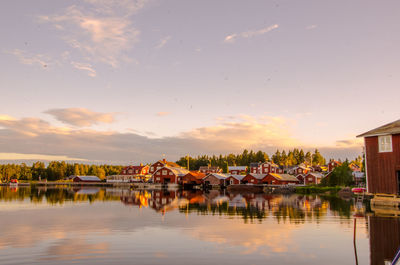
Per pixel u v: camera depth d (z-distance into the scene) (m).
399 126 32.50
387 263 11.93
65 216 25.16
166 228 19.33
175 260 12.43
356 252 13.43
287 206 32.62
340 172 65.88
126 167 140.12
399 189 31.33
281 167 151.75
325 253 13.32
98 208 31.38
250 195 54.34
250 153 190.38
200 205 34.41
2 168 154.50
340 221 21.58
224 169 156.38
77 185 117.06
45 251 13.87
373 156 33.72
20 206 33.50
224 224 20.70
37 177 167.12
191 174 96.38
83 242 15.55
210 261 12.28
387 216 23.58
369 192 33.88
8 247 14.60
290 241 15.53
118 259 12.60
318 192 61.38
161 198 46.25
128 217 24.44
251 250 13.88
